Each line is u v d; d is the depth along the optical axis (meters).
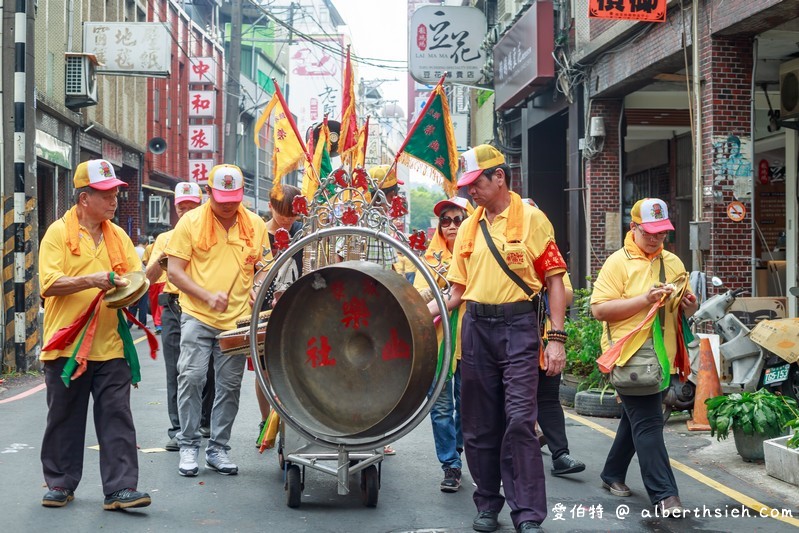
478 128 30.20
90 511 5.59
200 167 34.38
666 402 8.91
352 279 4.92
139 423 8.64
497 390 5.30
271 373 5.05
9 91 12.70
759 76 14.83
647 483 5.74
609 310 5.76
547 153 21.34
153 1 31.17
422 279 6.94
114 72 20.48
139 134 29.38
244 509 5.74
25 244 12.70
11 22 12.70
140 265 5.84
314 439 5.00
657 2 12.34
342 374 4.98
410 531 5.32
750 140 11.77
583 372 10.12
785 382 9.06
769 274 16.61
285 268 6.93
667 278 5.85
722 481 6.68
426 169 6.34
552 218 21.41
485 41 22.86
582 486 6.47
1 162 12.81
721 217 11.73
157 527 5.30
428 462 7.25
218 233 6.54
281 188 7.06
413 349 4.74
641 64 14.00
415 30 23.00
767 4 10.36
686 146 19.56
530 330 5.17
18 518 5.42
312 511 5.73
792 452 6.51
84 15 22.83
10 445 7.55
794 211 15.95
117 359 5.63
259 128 6.91
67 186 21.77
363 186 5.53
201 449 7.50
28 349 12.74
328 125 7.21
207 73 36.25
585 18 16.25
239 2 27.09
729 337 9.23
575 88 17.00
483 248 5.23
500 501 5.40
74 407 5.66
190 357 6.54
